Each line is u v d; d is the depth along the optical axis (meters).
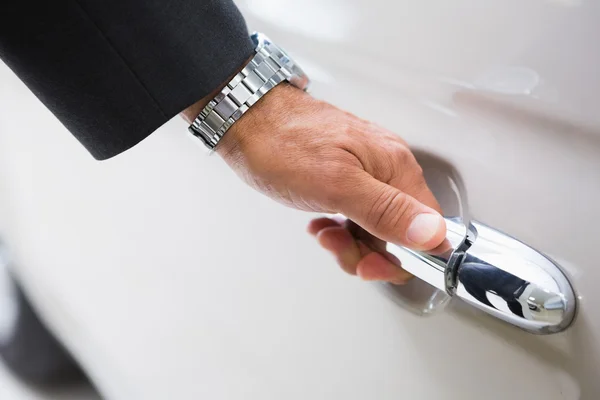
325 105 0.47
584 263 0.36
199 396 0.58
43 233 0.73
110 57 0.40
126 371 0.66
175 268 0.60
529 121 0.39
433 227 0.38
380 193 0.41
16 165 0.75
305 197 0.45
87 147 0.47
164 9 0.40
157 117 0.44
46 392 0.75
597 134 0.36
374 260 0.46
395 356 0.45
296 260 0.51
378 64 0.45
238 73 0.45
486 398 0.41
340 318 0.48
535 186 0.39
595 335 0.36
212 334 0.57
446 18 0.40
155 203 0.61
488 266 0.36
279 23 0.51
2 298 0.81
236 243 0.55
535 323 0.36
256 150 0.46
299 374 0.51
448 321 0.42
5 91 0.74
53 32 0.39
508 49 0.38
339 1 0.46
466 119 0.42
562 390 0.37
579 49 0.35
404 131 0.45
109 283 0.66
